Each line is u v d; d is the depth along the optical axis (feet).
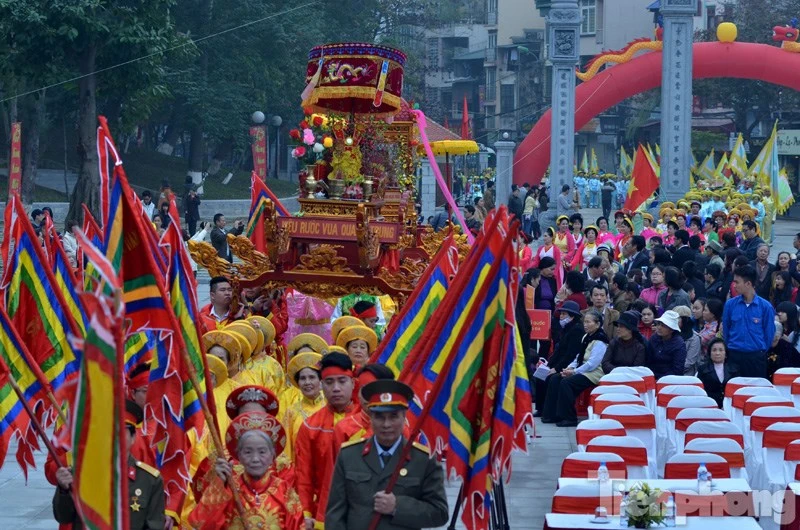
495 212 37.27
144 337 42.63
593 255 109.09
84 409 21.80
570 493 42.75
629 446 47.88
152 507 33.65
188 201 179.01
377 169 67.82
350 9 260.83
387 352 47.88
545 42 357.41
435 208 173.78
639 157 170.09
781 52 205.57
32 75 139.03
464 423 35.60
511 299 35.01
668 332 68.69
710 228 126.21
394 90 63.98
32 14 131.34
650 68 213.46
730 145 308.40
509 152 212.84
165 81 201.57
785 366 70.13
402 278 60.34
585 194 269.85
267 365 48.34
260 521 35.24
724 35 206.28
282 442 36.52
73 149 234.99
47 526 50.31
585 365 71.51
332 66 62.28
